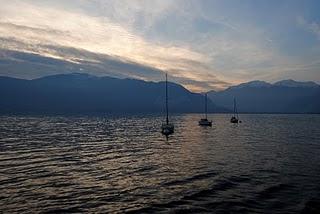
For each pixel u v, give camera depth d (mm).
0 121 178625
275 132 123438
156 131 125125
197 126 166625
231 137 100625
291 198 30422
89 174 42406
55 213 27062
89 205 29188
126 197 31578
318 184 35781
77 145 75312
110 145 76625
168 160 54281
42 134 102438
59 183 37188
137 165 49344
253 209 27422
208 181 37750
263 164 49188
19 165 48250
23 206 28750
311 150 66750
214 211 27109
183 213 26828
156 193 32875
